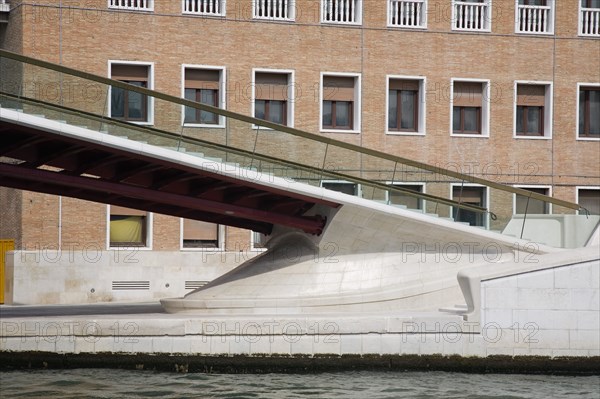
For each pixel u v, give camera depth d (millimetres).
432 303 42781
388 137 62312
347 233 43469
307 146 42438
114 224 59188
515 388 37156
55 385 35469
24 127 38750
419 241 43656
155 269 58812
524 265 39719
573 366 39688
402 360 38969
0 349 36938
